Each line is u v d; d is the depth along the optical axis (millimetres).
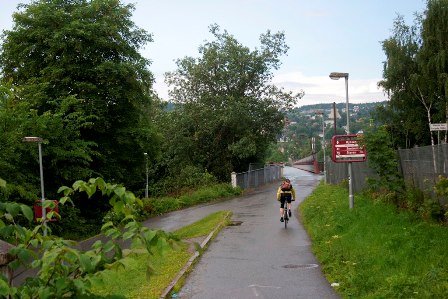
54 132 24125
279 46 48562
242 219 21266
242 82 47688
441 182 10055
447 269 7266
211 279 9945
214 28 48594
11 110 21188
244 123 45438
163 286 9195
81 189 3225
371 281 7879
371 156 15188
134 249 3002
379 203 14719
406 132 41438
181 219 25391
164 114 49000
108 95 29188
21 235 3104
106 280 2887
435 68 34688
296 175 72625
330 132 120312
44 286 2889
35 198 19781
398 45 39531
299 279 9602
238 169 50719
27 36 27734
